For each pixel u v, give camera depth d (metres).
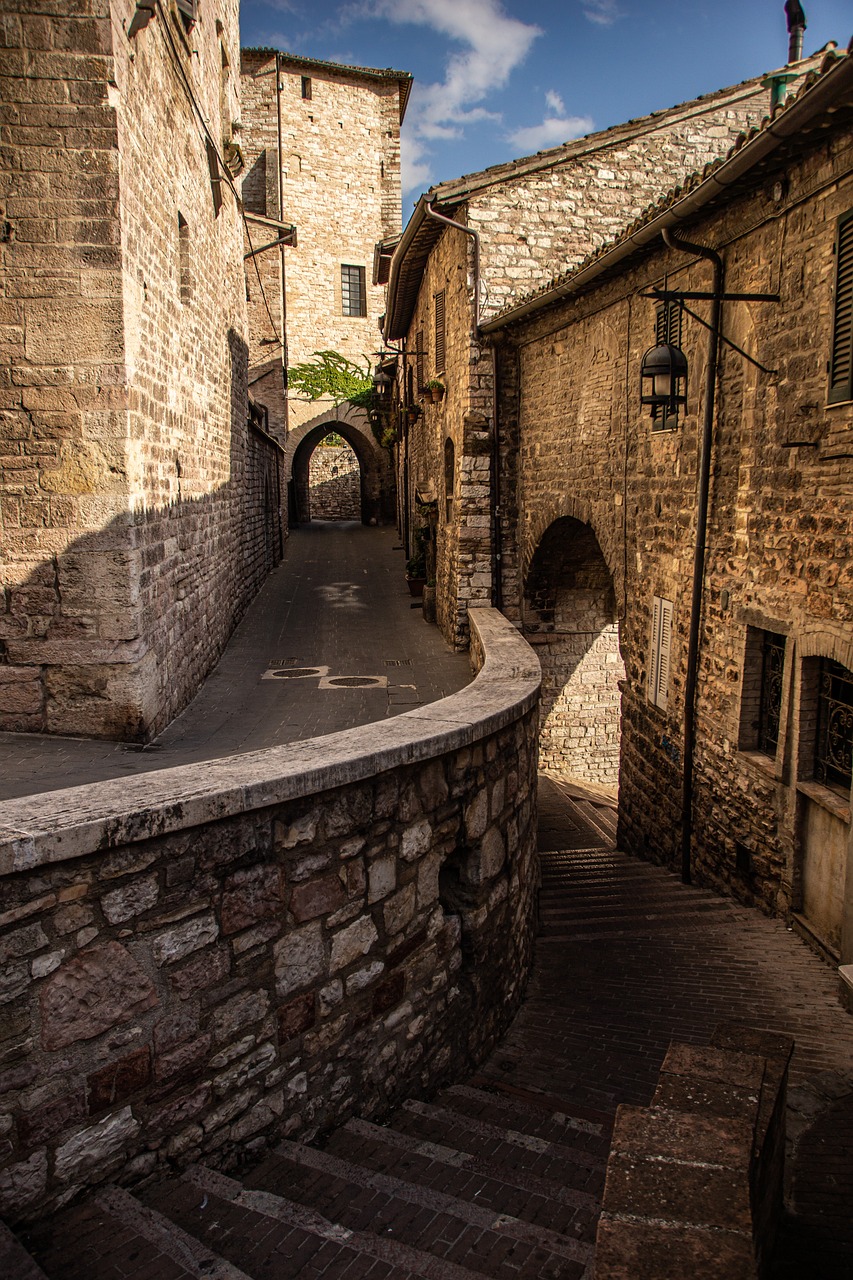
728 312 7.15
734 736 7.27
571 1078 4.59
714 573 7.53
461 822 4.55
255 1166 3.38
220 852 3.21
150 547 7.21
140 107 6.88
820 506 5.85
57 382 6.34
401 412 20.67
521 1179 3.34
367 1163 3.48
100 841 2.81
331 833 3.65
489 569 13.27
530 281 12.68
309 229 30.38
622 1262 1.79
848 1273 2.71
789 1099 3.98
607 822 12.36
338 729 8.30
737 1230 1.85
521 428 13.01
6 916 2.65
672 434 8.34
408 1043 4.21
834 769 6.14
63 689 6.71
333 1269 2.63
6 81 6.02
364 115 30.88
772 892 6.79
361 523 33.44
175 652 8.44
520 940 5.63
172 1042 3.11
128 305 6.41
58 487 6.44
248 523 16.53
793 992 5.44
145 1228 2.72
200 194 9.98
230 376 13.20
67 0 5.95
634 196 12.80
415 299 18.91
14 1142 2.72
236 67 13.80
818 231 5.79
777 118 5.20
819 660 6.20
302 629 14.72
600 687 14.62
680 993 5.53
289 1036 3.54
